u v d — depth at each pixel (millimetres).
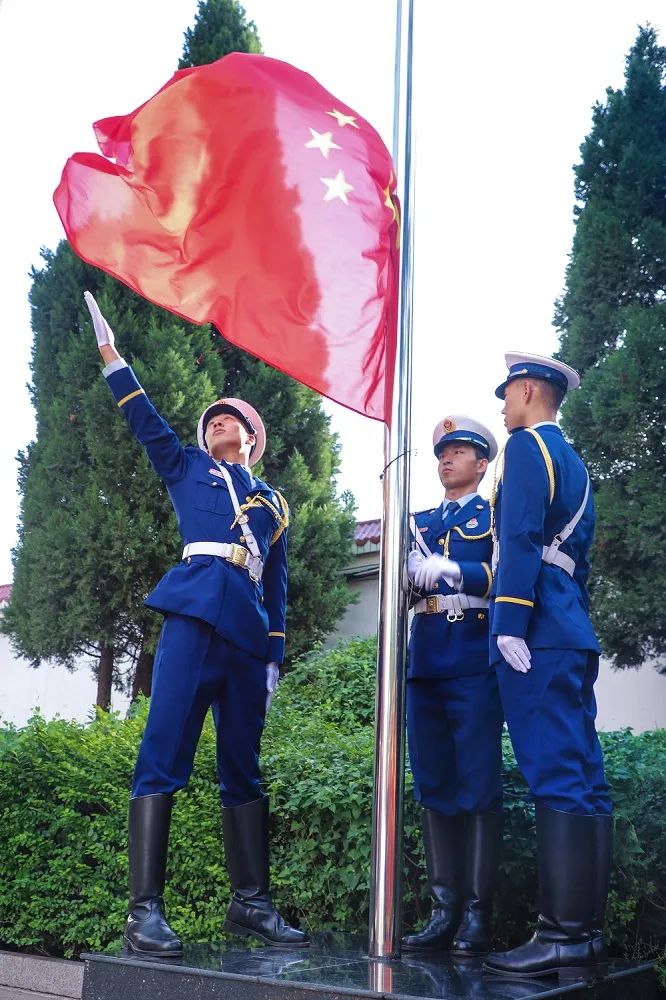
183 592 3801
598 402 10086
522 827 3967
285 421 12422
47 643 11617
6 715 15602
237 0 13961
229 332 4117
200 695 3775
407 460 3791
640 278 10617
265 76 4328
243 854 3861
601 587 9852
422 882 4090
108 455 11492
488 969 3197
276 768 4461
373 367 4020
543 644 3400
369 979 3045
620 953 3852
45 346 12312
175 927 4340
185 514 3967
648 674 10508
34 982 4711
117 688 12055
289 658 11570
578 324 10773
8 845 4930
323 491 12500
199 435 4457
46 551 11562
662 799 3850
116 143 4488
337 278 4098
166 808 3625
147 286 4211
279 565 4199
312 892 4191
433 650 3930
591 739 3482
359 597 12320
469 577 3918
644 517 9609
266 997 3016
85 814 4867
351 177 4211
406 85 4062
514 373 3838
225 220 4211
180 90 4348
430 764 3900
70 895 4832
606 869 3387
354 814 4090
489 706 3791
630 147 10812
